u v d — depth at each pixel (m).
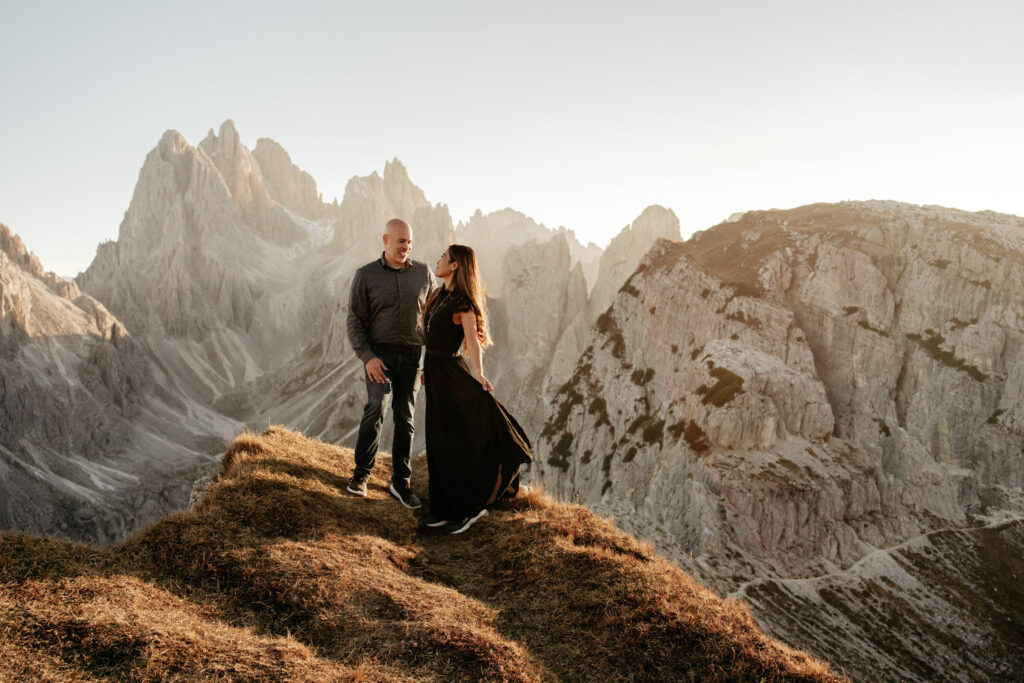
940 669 49.09
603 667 5.51
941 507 71.25
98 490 159.62
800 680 5.12
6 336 180.38
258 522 7.05
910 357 86.56
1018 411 79.56
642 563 7.36
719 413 66.06
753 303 83.69
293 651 4.70
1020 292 84.69
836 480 63.03
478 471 8.59
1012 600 59.59
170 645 4.36
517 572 7.14
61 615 4.39
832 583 55.34
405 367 9.24
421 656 4.93
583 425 93.81
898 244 96.62
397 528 8.09
